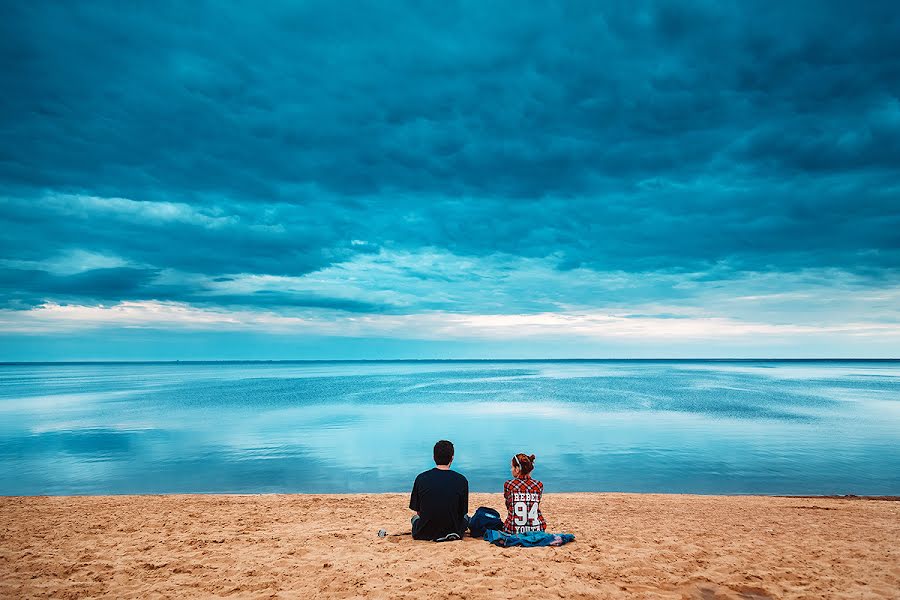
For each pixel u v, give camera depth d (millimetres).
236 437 28891
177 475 19172
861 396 58531
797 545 7328
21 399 60344
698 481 18125
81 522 9047
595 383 92875
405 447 25312
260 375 150000
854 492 16672
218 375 151125
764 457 22234
